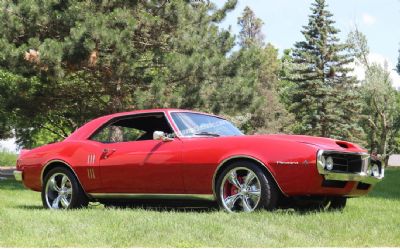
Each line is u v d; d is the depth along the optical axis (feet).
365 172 21.43
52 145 26.43
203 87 58.85
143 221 18.26
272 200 20.27
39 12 55.16
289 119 169.37
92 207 26.40
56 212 21.68
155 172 22.56
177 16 60.34
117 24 55.83
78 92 63.36
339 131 165.68
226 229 16.78
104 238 15.80
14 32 55.06
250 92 61.26
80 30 51.83
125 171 23.40
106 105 63.57
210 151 21.38
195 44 61.52
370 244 15.34
